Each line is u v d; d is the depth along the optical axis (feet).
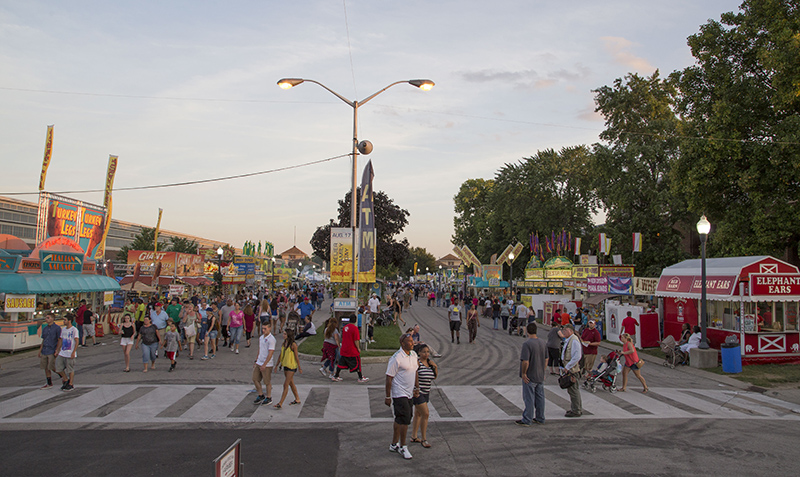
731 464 24.57
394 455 25.22
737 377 48.83
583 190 170.19
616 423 31.73
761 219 72.64
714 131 78.13
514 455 25.41
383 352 56.59
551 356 49.39
